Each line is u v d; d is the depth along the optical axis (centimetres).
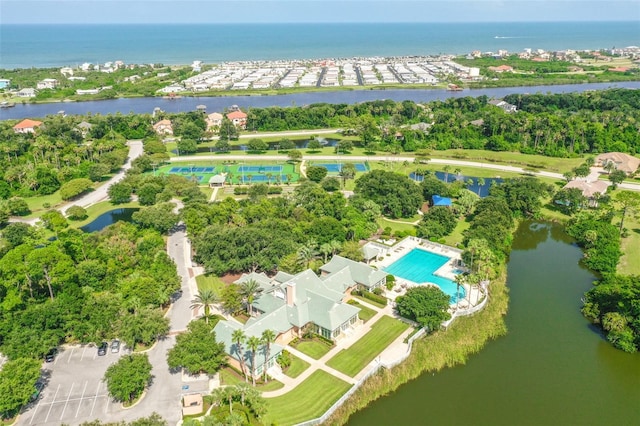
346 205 16788
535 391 9456
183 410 8344
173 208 17088
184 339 9450
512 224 16575
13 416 8306
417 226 16312
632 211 17212
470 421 8731
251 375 9331
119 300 10825
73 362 9794
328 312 10619
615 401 9225
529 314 11950
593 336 11094
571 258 15088
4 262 11562
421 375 9900
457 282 11619
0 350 9562
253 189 18575
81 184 19575
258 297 11438
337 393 8950
